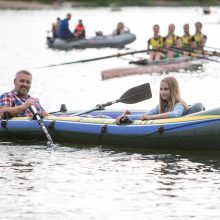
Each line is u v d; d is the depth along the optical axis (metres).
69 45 55.66
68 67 41.53
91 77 36.72
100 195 14.98
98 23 90.44
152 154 18.88
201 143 18.78
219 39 63.06
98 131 19.64
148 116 19.48
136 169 17.19
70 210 13.98
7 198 14.75
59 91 31.12
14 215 13.66
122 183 15.90
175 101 19.31
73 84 33.72
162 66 38.75
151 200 14.62
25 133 20.42
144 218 13.49
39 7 140.75
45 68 40.84
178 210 13.96
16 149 19.48
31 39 64.38
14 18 100.56
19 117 20.73
